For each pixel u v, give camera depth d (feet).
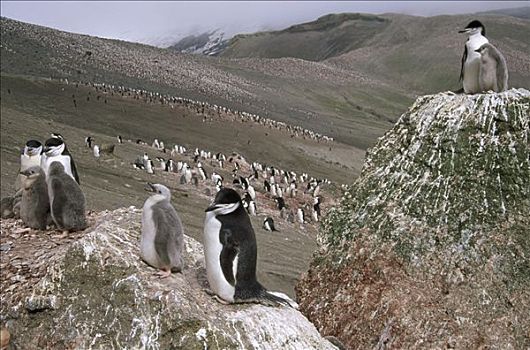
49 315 26.35
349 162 216.33
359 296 34.12
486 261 31.37
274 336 24.94
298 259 64.80
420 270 32.60
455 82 583.99
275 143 204.95
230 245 24.62
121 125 174.50
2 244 32.96
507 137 34.01
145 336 24.17
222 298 25.41
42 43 302.66
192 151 162.40
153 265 25.99
